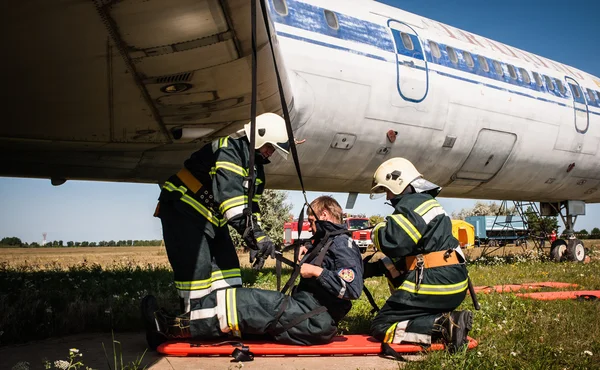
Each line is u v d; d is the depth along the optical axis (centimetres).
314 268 344
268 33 328
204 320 338
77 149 612
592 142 1252
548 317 462
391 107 860
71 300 538
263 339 360
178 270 345
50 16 353
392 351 338
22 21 354
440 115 934
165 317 345
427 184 377
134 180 732
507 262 1367
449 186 1073
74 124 521
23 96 455
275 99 570
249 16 396
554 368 322
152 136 573
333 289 345
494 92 1032
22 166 652
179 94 488
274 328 336
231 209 315
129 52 408
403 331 351
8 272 827
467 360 316
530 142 1113
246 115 572
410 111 888
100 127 534
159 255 2388
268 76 502
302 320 337
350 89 805
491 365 316
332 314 366
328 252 358
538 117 1120
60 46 388
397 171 378
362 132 841
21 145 580
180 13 373
